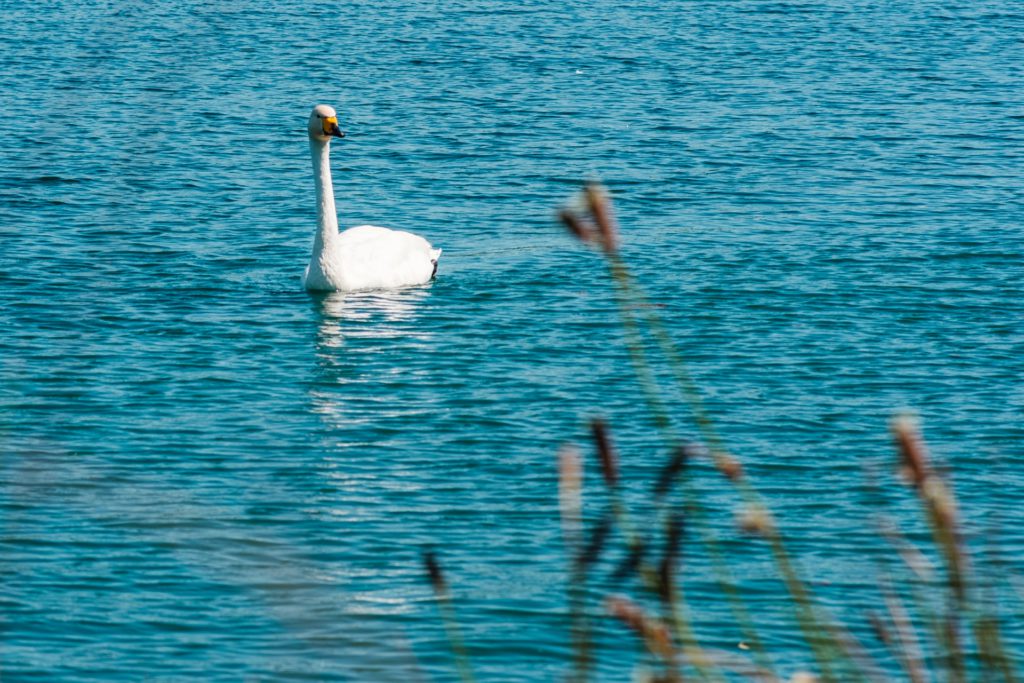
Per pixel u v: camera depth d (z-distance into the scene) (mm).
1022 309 23031
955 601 6312
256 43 54531
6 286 23625
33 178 31844
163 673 11492
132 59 46781
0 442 16469
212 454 16562
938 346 21109
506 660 11789
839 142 38250
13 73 45125
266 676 11430
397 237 25484
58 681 11352
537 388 19234
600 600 12734
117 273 24984
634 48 55469
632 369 20016
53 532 13906
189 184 32344
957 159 36156
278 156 35812
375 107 42750
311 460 16438
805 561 13688
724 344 21172
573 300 23812
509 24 61906
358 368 20141
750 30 61062
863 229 28719
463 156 36250
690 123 40719
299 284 24906
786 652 11875
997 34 60969
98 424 17500
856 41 58250
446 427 17672
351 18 62469
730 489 15555
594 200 5395
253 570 13141
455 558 13734
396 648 11922
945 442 17109
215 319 22516
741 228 28812
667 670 5934
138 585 12938
